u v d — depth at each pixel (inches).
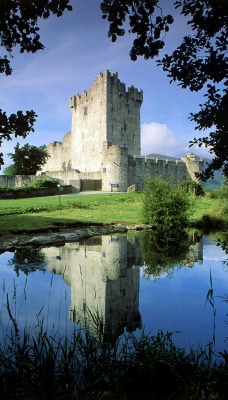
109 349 204.4
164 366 181.2
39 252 594.6
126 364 189.3
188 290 386.0
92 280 427.8
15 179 2287.2
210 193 1760.6
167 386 174.1
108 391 170.2
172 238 792.9
